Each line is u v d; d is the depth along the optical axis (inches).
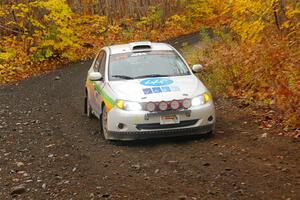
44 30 839.1
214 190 236.7
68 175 281.3
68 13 827.4
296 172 253.4
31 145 361.1
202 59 608.7
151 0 1301.7
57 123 437.1
